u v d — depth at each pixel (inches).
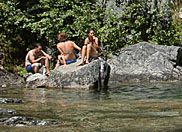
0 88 439.8
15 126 185.8
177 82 495.5
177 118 205.3
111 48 633.0
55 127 184.4
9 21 637.9
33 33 653.3
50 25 628.1
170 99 304.3
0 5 642.2
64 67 460.4
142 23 644.7
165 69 539.2
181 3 691.4
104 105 268.1
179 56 560.7
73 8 647.8
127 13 657.6
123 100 302.4
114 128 181.5
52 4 659.4
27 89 426.9
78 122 198.5
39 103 283.0
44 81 457.1
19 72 597.3
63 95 354.6
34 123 192.7
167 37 639.1
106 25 645.3
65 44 488.7
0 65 569.6
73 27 631.8
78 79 432.5
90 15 645.3
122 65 567.8
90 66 433.7
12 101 284.7
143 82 500.1
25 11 649.6
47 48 639.1
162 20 649.6
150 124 189.6
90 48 466.0
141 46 577.0
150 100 298.7
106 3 669.9
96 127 184.4
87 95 351.9
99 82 434.0
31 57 518.9
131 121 199.3
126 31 644.1
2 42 622.5
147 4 657.0
